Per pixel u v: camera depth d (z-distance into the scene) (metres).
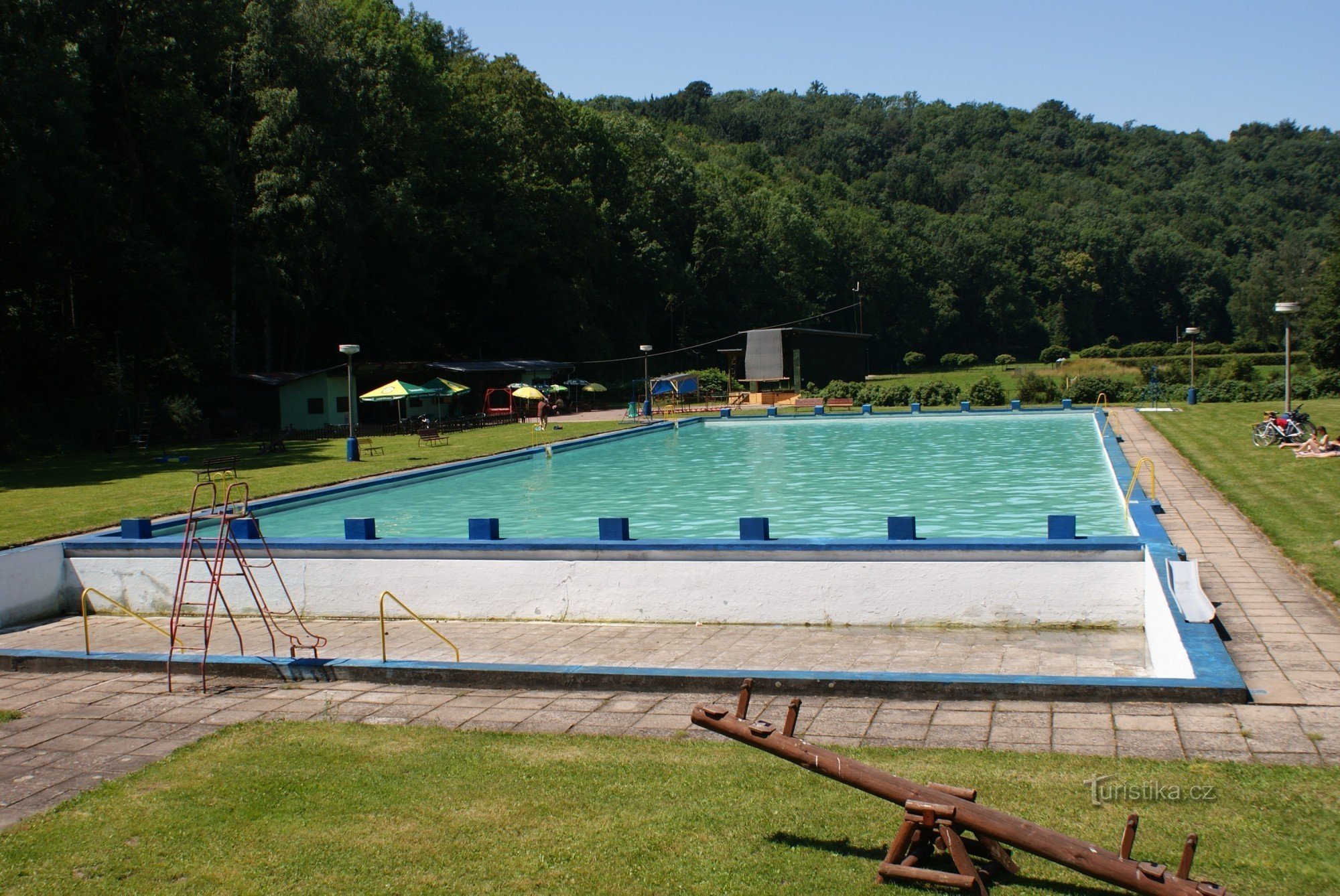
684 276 71.81
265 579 12.59
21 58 33.50
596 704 7.75
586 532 17.50
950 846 4.46
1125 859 4.18
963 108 170.38
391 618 12.16
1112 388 42.69
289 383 39.91
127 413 34.00
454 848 5.22
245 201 42.59
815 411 41.34
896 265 99.25
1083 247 110.75
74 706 8.41
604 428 38.16
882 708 7.24
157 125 39.00
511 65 59.50
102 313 38.09
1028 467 24.36
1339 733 6.16
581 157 63.50
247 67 42.25
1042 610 10.43
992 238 107.81
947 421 38.12
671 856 4.98
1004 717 6.91
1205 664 7.31
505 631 11.22
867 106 178.25
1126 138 165.25
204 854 5.32
